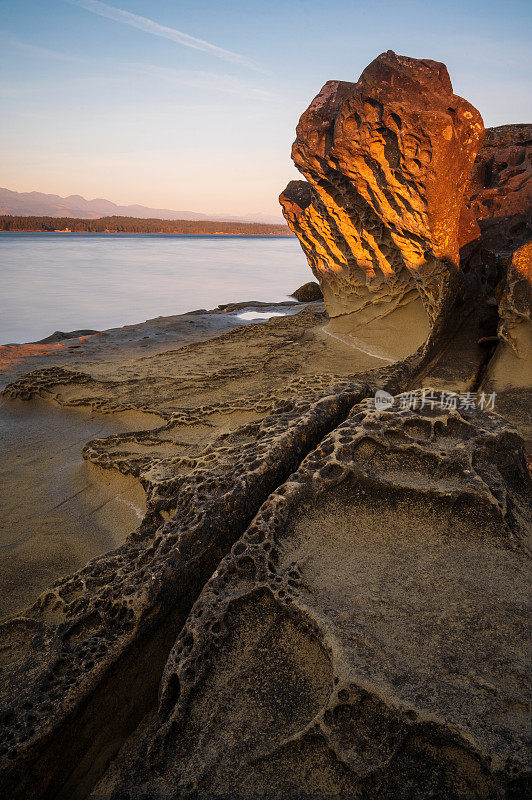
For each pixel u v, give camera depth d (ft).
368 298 20.77
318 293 48.08
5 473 13.15
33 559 9.41
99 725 5.89
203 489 8.53
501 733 4.62
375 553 7.15
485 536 7.29
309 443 9.92
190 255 150.61
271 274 89.61
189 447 12.76
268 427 10.77
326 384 14.76
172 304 53.72
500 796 4.29
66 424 16.49
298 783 4.87
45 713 5.53
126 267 99.55
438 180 13.08
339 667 5.34
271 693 5.64
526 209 20.51
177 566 7.18
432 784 4.57
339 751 4.87
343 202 17.99
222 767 5.11
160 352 26.00
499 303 15.07
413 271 15.81
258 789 4.89
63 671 6.06
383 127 13.17
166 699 5.93
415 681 5.15
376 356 19.69
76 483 12.31
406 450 8.31
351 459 8.21
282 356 20.63
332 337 22.52
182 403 16.22
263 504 7.72
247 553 6.98
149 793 5.15
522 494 8.31
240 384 17.65
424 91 12.62
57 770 5.41
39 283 68.69
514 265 13.83
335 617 5.98
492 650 5.49
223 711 5.58
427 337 17.30
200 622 6.28
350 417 9.46
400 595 6.34
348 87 16.15
